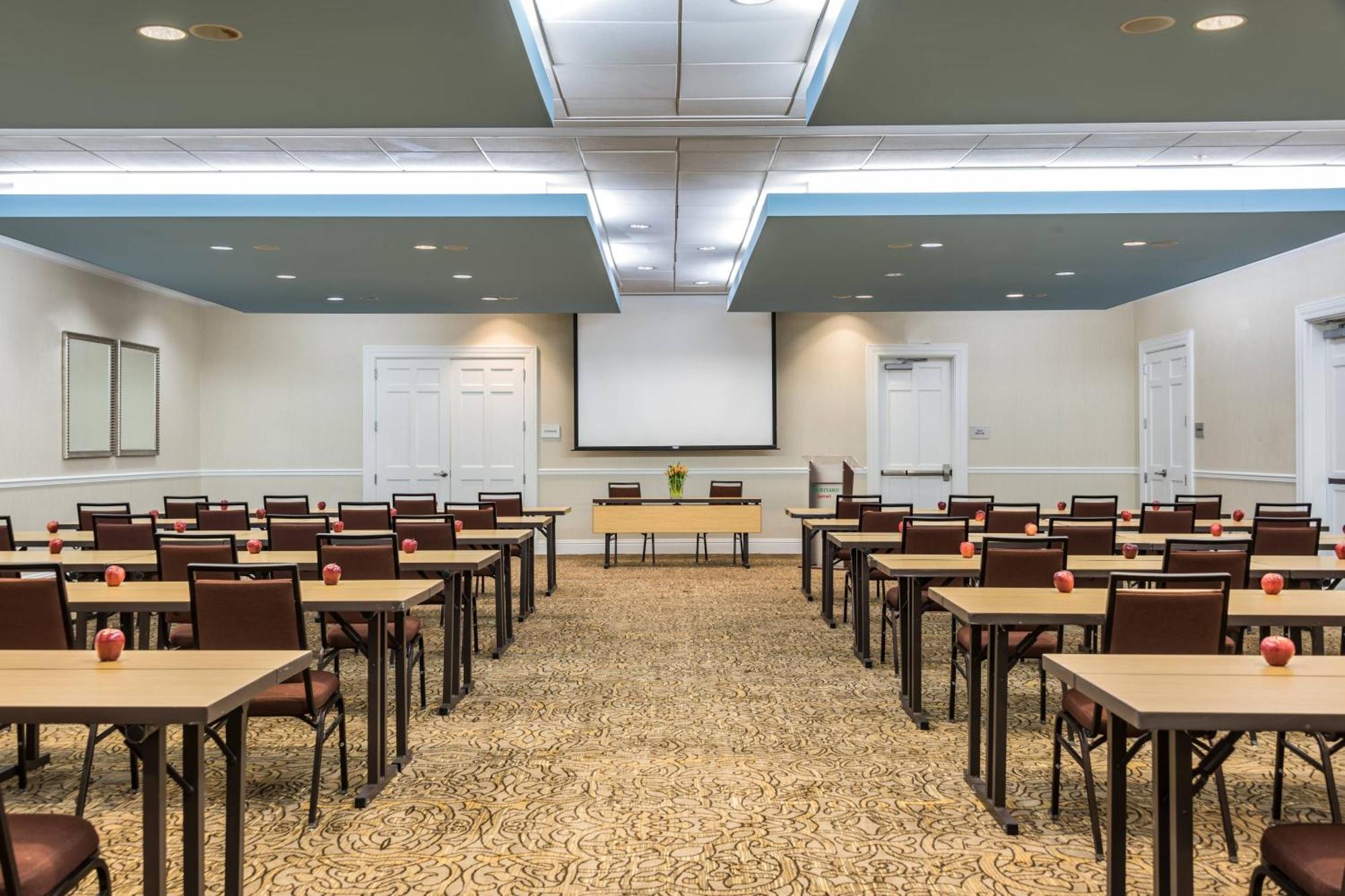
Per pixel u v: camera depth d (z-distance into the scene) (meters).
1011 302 10.70
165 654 2.77
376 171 6.43
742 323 12.53
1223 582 3.16
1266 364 9.52
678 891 2.91
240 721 2.65
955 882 2.97
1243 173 6.52
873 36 3.80
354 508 8.12
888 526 6.94
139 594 3.82
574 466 12.60
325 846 3.25
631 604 8.46
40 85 4.28
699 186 6.82
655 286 11.82
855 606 6.45
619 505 10.73
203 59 4.00
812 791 3.78
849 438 12.62
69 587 4.02
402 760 4.08
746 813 3.55
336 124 4.85
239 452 12.43
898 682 5.59
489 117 4.78
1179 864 2.13
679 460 12.61
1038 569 4.38
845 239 7.27
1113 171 6.49
